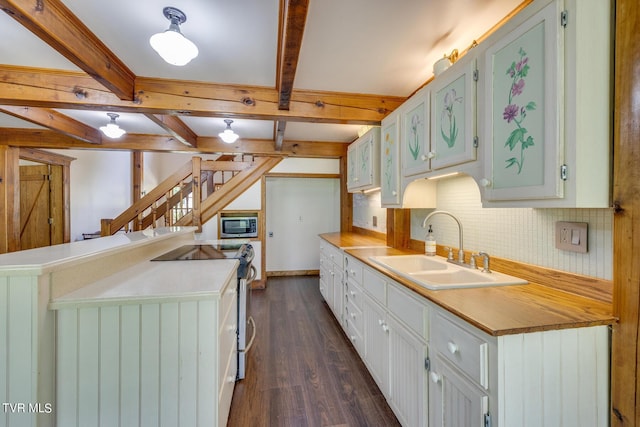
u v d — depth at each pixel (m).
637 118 0.84
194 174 4.24
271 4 1.32
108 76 1.76
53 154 4.27
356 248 2.74
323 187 5.45
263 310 3.56
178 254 2.17
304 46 1.67
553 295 1.23
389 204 2.29
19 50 1.71
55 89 1.97
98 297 1.14
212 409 1.22
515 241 1.52
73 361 1.13
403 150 2.03
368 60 1.83
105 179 5.50
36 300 1.04
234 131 3.49
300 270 5.41
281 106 2.21
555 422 0.94
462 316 1.03
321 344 2.67
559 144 0.92
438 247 2.20
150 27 1.49
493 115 1.18
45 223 4.44
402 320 1.55
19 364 1.02
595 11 0.89
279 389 2.00
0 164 3.29
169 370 1.19
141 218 4.46
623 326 0.92
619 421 0.92
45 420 1.08
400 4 1.32
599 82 0.89
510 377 0.91
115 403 1.16
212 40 1.61
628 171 0.87
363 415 1.74
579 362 0.95
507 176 1.12
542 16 0.96
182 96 2.12
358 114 2.38
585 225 1.16
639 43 0.83
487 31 1.53
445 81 1.52
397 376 1.62
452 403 1.13
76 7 1.34
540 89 0.97
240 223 4.47
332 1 1.29
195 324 1.20
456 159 1.43
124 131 3.16
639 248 0.87
